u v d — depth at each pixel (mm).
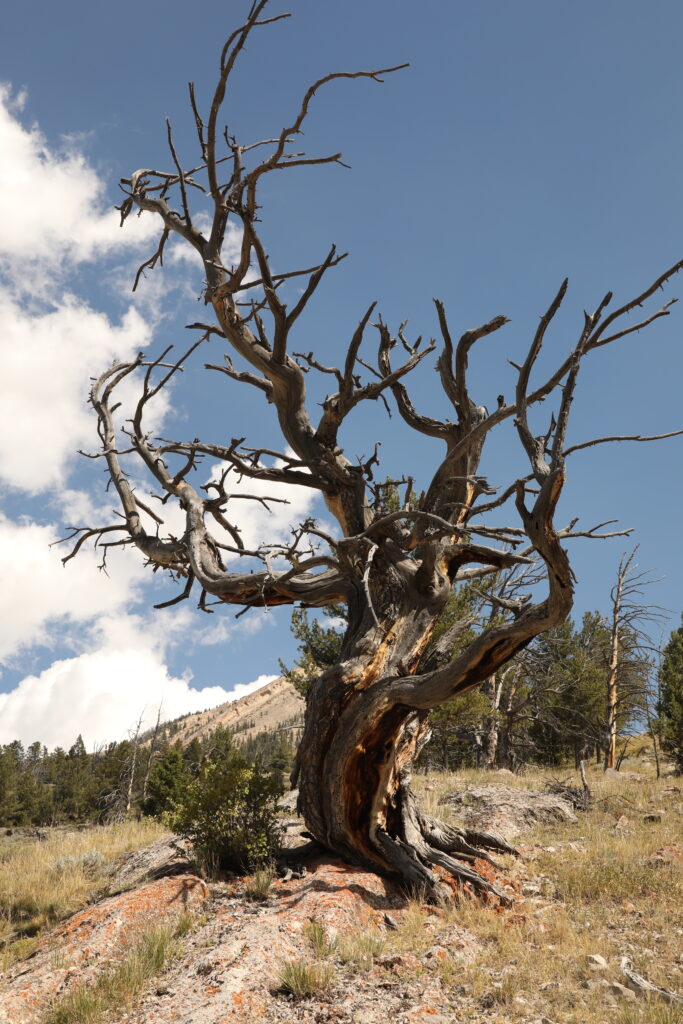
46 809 46000
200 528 12266
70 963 7387
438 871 9703
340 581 11648
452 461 11664
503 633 8828
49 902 10680
